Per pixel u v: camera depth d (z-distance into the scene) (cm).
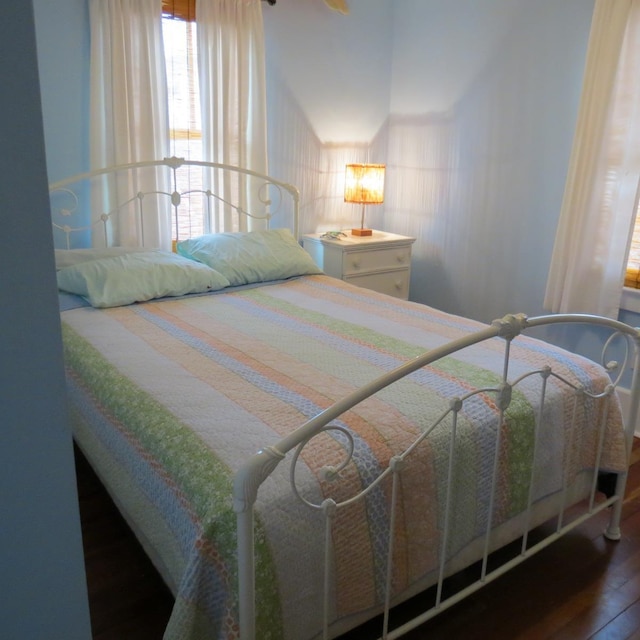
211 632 130
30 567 69
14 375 62
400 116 400
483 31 340
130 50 295
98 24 287
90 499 232
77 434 209
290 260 321
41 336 62
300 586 135
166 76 310
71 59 291
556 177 317
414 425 159
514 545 213
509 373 193
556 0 303
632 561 207
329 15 363
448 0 356
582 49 296
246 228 352
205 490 134
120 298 264
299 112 367
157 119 312
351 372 195
